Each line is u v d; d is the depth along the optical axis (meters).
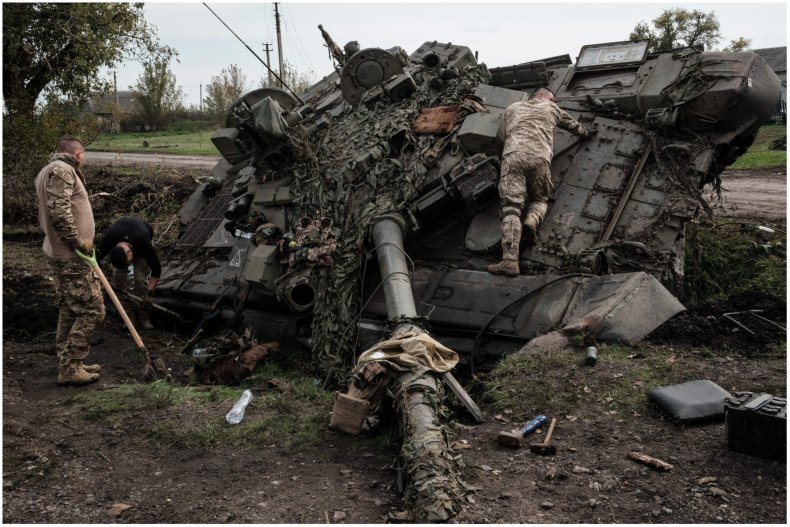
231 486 4.85
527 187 8.09
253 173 10.39
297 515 4.37
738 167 21.77
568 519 4.11
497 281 7.73
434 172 8.73
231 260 9.73
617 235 7.97
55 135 17.36
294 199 9.38
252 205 9.98
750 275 9.48
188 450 5.51
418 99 9.77
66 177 6.83
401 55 11.19
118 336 9.41
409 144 9.10
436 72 10.16
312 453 5.36
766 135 29.59
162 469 5.18
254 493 4.72
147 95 51.22
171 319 10.30
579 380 5.85
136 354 8.62
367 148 9.18
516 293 7.50
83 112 22.00
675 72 8.80
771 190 17.11
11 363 7.79
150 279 9.66
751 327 6.79
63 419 6.12
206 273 10.20
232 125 11.48
